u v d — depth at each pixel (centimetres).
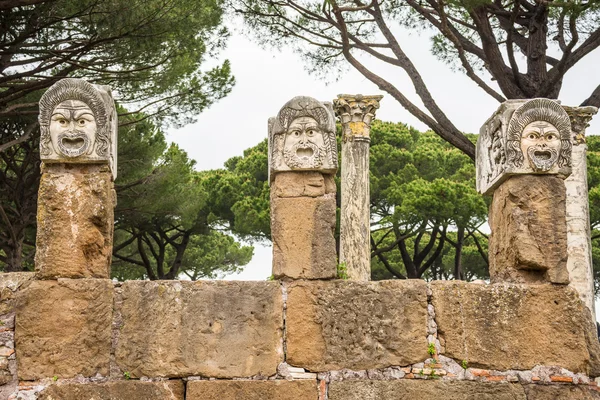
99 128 820
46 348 789
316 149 830
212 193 2525
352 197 1503
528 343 812
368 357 802
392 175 2486
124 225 2167
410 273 2434
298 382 792
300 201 828
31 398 779
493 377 804
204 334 802
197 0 1570
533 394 799
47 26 1488
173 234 2741
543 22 1655
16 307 795
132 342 800
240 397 788
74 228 811
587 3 1430
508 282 834
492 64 1617
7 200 1967
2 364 787
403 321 809
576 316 817
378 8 1802
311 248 820
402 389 793
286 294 814
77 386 780
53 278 802
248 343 802
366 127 1544
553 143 841
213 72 1802
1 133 1777
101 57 1548
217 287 811
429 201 2214
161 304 805
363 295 812
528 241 827
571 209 1266
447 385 795
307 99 839
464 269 2794
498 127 861
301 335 805
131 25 1477
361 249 1479
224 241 2877
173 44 1639
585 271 1242
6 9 1406
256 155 2680
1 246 1922
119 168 1977
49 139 815
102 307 800
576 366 809
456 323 812
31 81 1548
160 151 2081
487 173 897
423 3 1805
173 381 795
